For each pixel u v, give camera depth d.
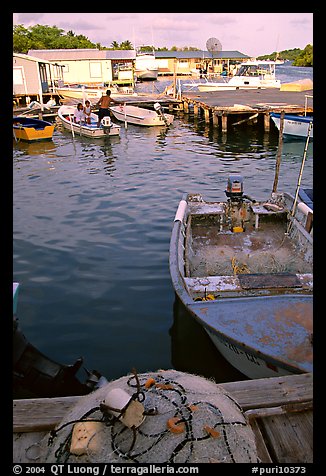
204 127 22.50
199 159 15.31
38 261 7.16
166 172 13.38
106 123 18.59
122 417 1.86
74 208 9.92
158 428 1.89
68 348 4.94
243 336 3.62
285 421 2.62
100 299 5.95
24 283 6.41
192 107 29.58
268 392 2.83
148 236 8.23
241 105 21.28
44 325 5.38
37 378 3.02
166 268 6.85
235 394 2.81
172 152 16.50
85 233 8.41
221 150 17.03
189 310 4.03
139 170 13.62
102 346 4.97
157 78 52.41
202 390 2.18
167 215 9.42
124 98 28.08
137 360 4.73
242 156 15.94
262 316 3.88
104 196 10.87
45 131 17.94
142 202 10.38
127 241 7.99
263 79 31.83
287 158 15.56
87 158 15.29
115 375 4.47
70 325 5.38
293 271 5.74
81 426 1.93
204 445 1.84
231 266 5.93
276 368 3.52
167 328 5.29
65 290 6.21
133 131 21.23
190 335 5.10
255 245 6.63
